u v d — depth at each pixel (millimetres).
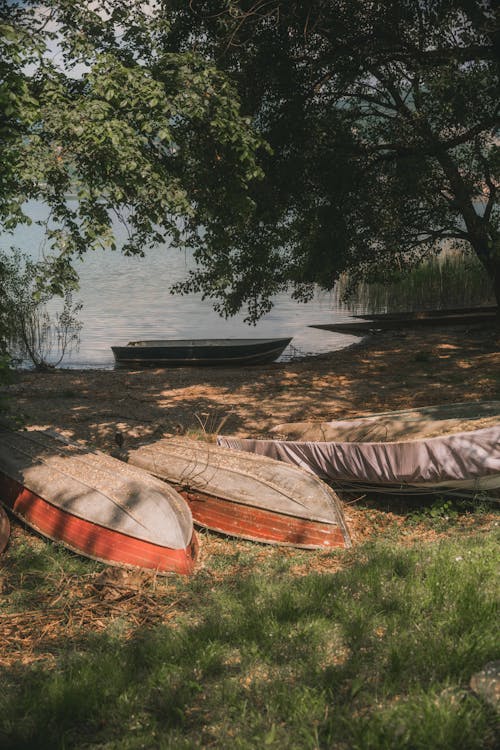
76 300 35031
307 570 7113
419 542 7719
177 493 8273
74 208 9148
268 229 17859
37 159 8227
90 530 7691
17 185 8461
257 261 19031
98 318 30094
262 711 4207
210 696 4418
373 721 3805
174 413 13602
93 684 4578
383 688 4230
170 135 8742
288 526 8086
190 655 4961
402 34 15570
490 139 17703
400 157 17297
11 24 8555
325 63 15234
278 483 8508
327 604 5684
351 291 22719
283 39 14719
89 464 8906
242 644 5141
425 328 25453
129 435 11992
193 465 9117
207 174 10141
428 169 16781
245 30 14234
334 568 7117
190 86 9305
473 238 20438
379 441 9805
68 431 12305
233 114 9758
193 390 15891
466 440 8492
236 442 10562
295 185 16203
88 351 23422
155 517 7539
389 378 16375
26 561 7488
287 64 14844
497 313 22859
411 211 19875
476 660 4406
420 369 17344
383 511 9219
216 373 18359
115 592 6680
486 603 5137
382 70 17156
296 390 15414
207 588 6703
